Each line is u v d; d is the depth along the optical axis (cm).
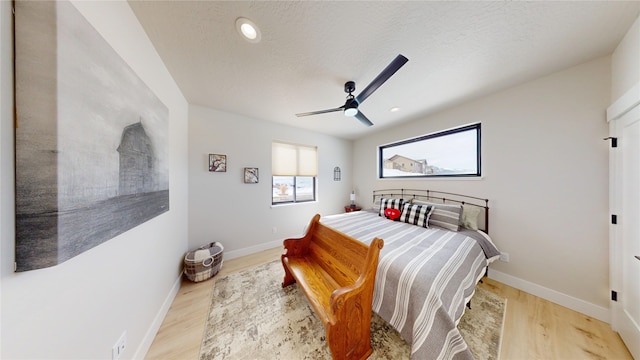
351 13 117
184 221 228
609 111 146
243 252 291
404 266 130
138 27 121
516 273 199
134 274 116
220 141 270
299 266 182
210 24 125
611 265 148
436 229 217
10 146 56
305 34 133
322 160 382
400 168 340
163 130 150
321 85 200
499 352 128
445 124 262
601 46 142
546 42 138
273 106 255
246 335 145
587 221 162
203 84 199
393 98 227
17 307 58
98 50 79
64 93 64
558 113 175
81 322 78
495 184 215
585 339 138
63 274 70
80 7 77
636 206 127
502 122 209
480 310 167
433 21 121
